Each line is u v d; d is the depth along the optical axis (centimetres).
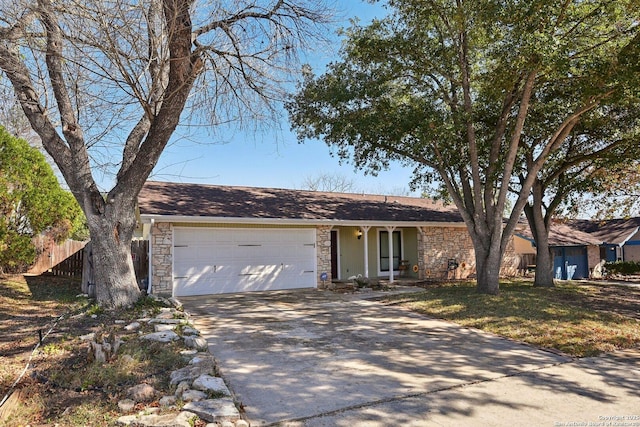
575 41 961
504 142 1329
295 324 840
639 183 1606
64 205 1432
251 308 1020
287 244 1386
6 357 559
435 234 1730
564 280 2020
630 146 1258
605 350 693
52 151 850
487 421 415
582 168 1486
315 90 1270
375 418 414
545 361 627
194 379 467
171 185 1486
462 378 540
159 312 830
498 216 1134
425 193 1739
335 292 1312
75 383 465
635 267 2380
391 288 1387
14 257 1302
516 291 1252
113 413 396
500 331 789
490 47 1077
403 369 568
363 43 1159
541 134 1314
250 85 979
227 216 1223
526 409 447
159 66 833
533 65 920
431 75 1195
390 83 1258
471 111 1145
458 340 734
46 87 861
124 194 873
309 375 536
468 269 1814
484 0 922
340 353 639
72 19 737
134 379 478
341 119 1227
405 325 845
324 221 1388
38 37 785
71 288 1210
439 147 1229
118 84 800
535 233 1541
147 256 1247
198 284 1239
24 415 392
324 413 425
